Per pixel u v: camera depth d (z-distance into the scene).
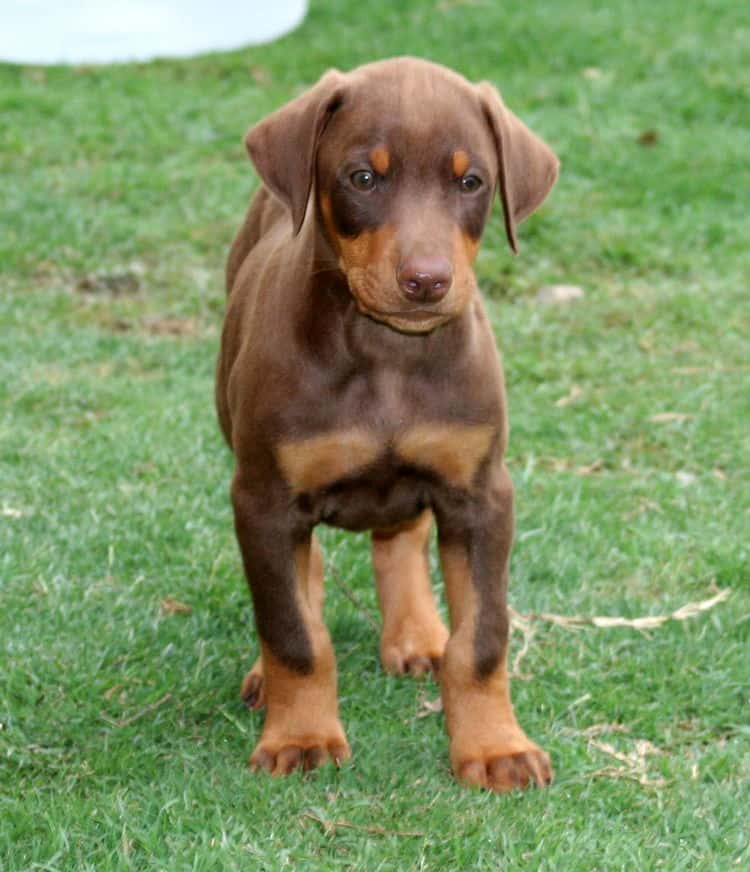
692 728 7.23
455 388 6.48
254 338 6.65
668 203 15.34
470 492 6.60
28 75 19.11
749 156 16.39
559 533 9.05
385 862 5.91
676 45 19.81
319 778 6.54
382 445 6.51
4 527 8.88
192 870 5.77
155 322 12.67
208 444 10.16
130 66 19.56
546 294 13.32
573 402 11.08
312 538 7.78
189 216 14.73
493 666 6.66
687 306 12.82
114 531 8.92
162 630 7.91
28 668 7.41
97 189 15.27
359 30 20.75
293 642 6.65
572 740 6.99
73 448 9.97
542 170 6.59
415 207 6.07
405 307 5.98
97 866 5.86
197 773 6.57
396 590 7.80
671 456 10.20
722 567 8.62
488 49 19.67
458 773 6.63
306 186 6.27
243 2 20.62
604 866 5.91
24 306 12.70
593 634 7.93
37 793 6.40
